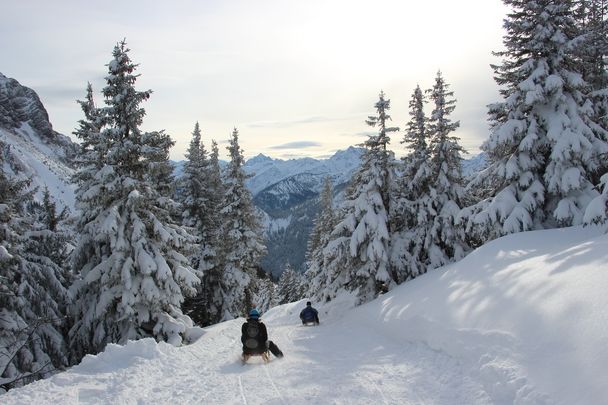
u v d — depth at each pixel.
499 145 17.12
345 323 17.62
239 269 32.00
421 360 8.92
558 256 10.45
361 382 7.71
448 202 21.48
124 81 17.66
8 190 16.19
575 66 17.94
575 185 15.45
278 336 15.16
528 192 16.84
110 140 17.58
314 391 7.31
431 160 22.44
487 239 18.05
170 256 18.28
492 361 7.25
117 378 8.23
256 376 8.49
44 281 17.02
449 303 11.16
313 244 48.19
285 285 74.69
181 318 18.44
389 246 22.59
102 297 16.84
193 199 31.16
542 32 16.66
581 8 21.31
